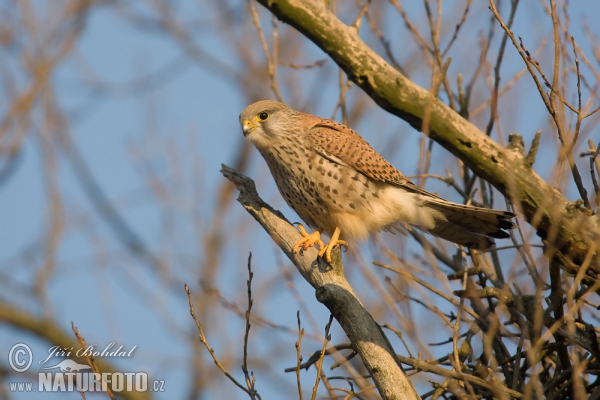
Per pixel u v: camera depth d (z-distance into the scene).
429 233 10.44
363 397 8.92
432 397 8.56
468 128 7.79
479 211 9.52
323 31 7.72
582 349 9.55
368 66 7.73
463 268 9.77
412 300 9.74
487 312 8.98
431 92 7.52
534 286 8.28
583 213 7.95
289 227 9.18
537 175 7.93
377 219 10.47
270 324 10.22
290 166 10.71
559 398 8.71
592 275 8.45
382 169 10.36
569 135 7.85
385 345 7.60
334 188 10.46
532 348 6.92
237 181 9.60
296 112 10.96
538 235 8.34
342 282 8.38
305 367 9.14
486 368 8.55
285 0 7.70
